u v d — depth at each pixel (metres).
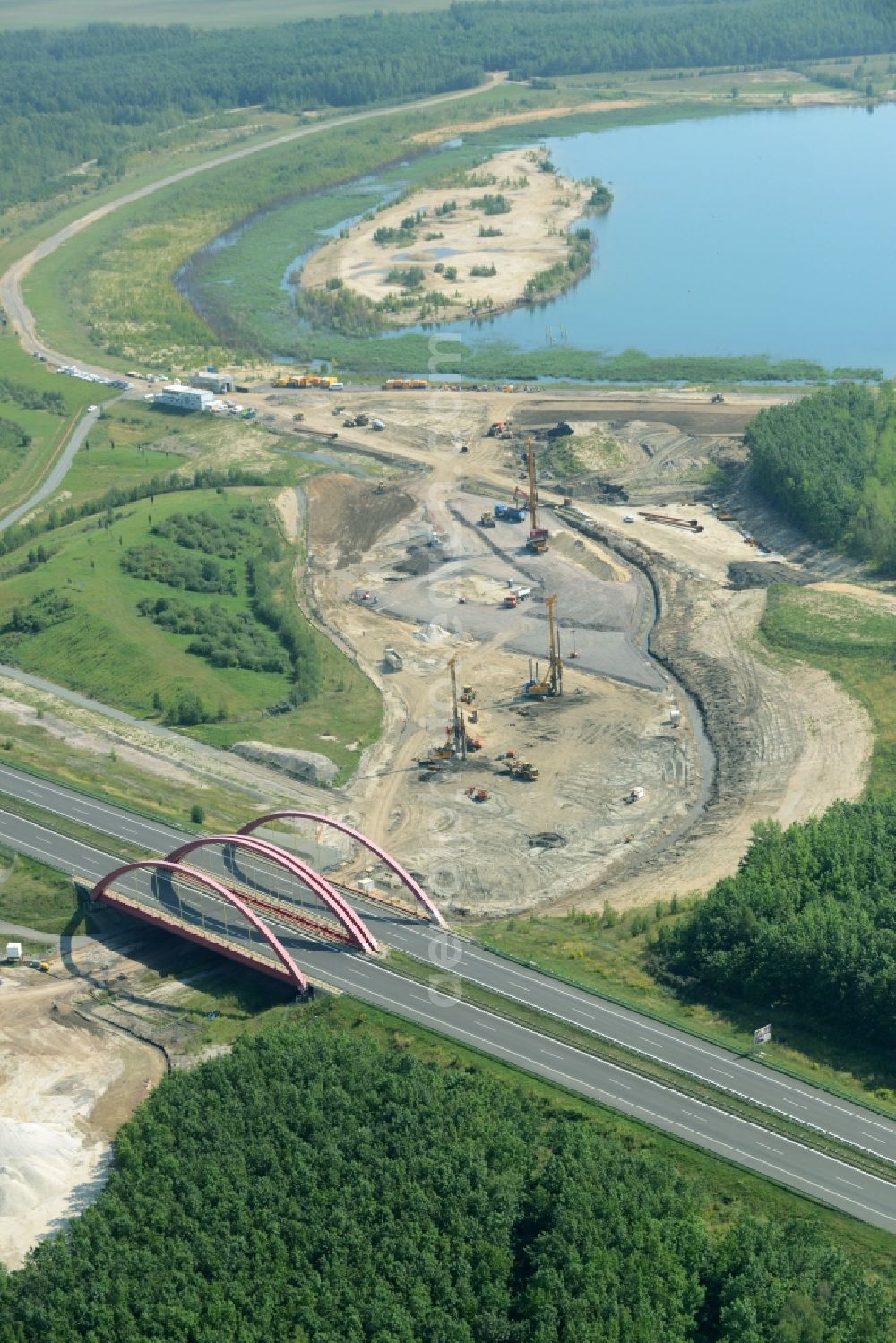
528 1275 196.25
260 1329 189.12
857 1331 182.50
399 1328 187.00
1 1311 194.12
